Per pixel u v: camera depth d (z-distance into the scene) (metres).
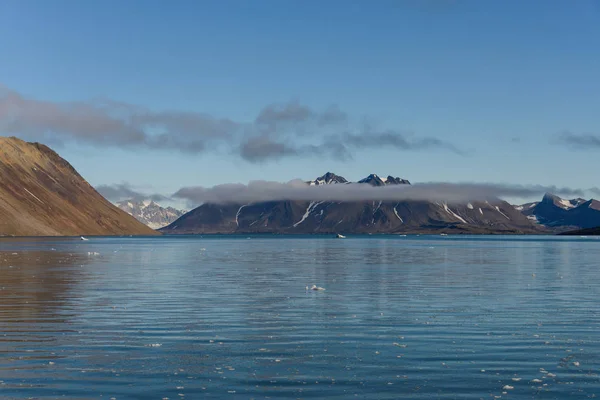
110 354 24.23
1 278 57.25
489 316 33.19
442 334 28.19
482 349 25.06
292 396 19.20
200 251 139.12
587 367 22.33
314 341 26.75
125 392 19.48
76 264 81.19
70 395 19.17
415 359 23.50
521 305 37.62
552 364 22.72
